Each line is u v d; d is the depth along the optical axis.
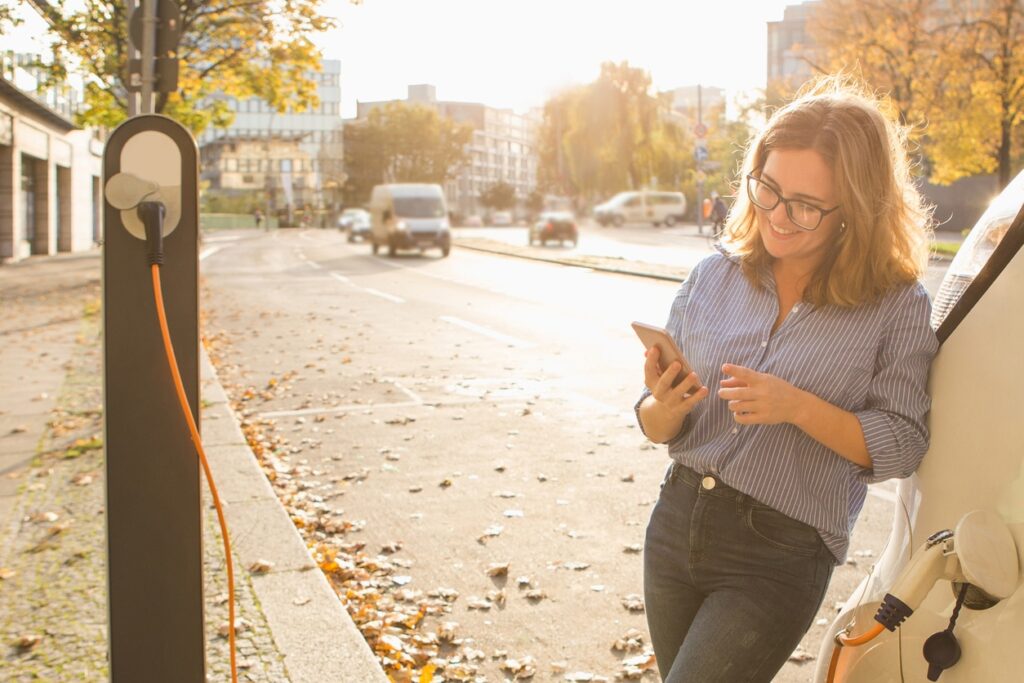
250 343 13.34
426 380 10.27
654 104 65.38
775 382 1.85
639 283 21.78
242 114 145.12
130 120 2.51
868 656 1.84
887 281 1.91
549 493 6.18
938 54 30.22
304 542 4.95
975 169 31.44
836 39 32.78
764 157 1.98
